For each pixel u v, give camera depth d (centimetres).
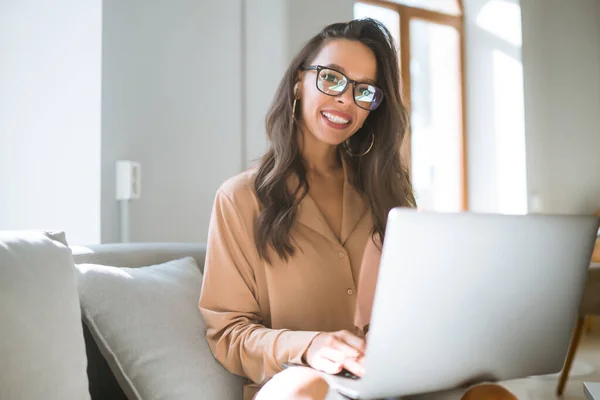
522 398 93
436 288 84
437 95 538
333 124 136
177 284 132
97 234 234
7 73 225
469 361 92
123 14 248
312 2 350
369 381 83
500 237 88
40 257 97
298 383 86
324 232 131
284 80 142
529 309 95
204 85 285
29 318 90
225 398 118
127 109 249
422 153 526
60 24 234
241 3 306
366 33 142
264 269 128
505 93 526
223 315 122
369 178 146
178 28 273
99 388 122
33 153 229
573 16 551
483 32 543
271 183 131
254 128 309
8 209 229
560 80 538
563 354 103
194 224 279
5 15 225
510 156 522
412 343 84
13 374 86
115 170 242
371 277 136
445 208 542
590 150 555
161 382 113
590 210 548
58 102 232
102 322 115
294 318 126
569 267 97
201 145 283
